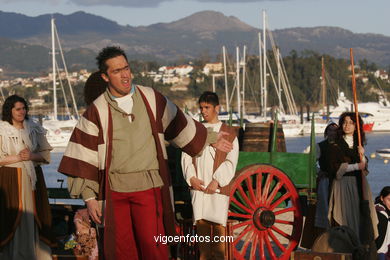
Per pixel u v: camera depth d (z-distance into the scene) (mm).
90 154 4531
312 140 7109
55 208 7426
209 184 6066
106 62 4441
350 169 6934
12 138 6332
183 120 4680
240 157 6934
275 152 7023
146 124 4512
